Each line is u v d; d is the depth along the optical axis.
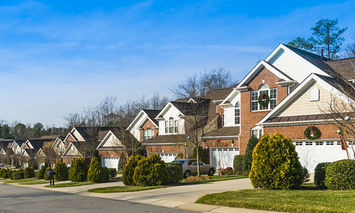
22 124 138.75
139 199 17.17
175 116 40.19
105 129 60.09
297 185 16.34
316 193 14.29
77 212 13.91
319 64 30.73
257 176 16.59
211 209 13.48
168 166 23.62
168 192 19.02
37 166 66.75
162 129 42.03
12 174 47.81
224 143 33.81
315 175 16.53
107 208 14.71
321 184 16.20
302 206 12.01
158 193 18.88
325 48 53.72
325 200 12.71
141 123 46.88
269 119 26.33
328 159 23.36
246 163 28.23
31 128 137.12
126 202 16.45
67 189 25.80
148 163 22.81
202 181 24.56
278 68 31.88
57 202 17.62
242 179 24.89
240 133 31.17
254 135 28.61
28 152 72.62
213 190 18.67
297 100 25.11
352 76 26.67
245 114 30.91
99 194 20.62
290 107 25.45
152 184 22.53
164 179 22.78
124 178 23.88
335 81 24.89
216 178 26.58
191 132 32.41
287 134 25.30
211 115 38.31
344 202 12.16
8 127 134.38
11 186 33.84
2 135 132.88
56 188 27.58
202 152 34.50
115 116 65.38
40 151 65.12
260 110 29.89
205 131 36.06
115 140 46.16
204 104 40.03
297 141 24.94
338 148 22.92
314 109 24.17
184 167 29.41
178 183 23.66
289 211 12.03
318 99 23.97
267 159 16.41
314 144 24.11
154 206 14.88
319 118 23.42
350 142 22.22
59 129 117.31
